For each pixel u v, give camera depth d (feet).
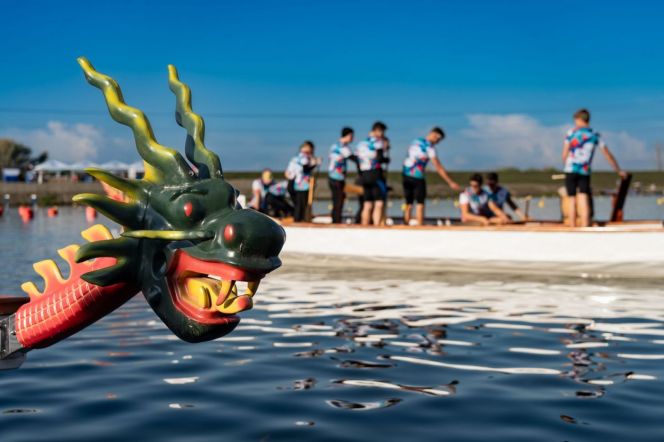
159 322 22.40
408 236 39.63
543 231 36.76
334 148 42.86
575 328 21.66
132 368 16.51
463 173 313.53
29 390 14.52
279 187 49.52
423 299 28.22
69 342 19.42
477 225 41.01
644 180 297.74
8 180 217.77
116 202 6.14
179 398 13.97
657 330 21.30
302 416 12.83
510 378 15.66
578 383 15.19
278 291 30.81
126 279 6.29
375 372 16.20
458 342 19.57
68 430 11.94
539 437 11.70
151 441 11.41
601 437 11.70
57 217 119.65
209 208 5.94
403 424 12.39
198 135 6.31
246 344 19.29
